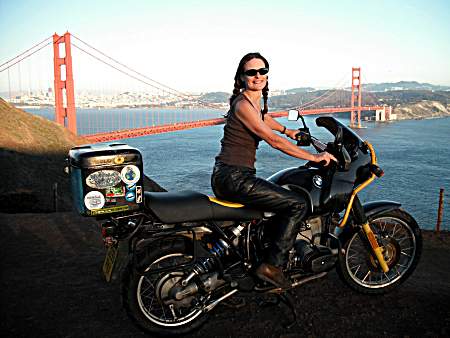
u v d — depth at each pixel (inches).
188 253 110.3
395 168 2714.1
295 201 110.7
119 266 106.2
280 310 126.5
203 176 2306.8
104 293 137.6
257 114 107.1
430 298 134.4
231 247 113.5
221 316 123.3
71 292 138.0
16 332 114.0
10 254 172.1
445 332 114.8
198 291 111.7
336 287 141.1
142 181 100.5
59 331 115.1
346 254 131.3
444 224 1540.4
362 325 118.3
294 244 120.3
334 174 122.1
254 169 111.3
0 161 726.5
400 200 1884.8
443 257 183.3
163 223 104.5
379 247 132.6
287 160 2802.7
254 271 112.7
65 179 779.4
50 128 1009.5
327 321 120.3
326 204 120.3
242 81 115.4
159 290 110.5
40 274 152.4
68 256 171.6
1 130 860.6
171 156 3147.1
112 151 97.7
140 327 109.3
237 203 111.5
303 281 120.3
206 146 3934.5
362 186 124.5
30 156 805.9
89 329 116.5
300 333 114.7
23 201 642.8
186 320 114.2
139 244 107.9
